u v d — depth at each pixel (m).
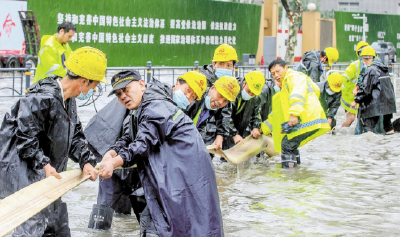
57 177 3.41
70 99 3.63
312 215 5.07
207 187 3.44
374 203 5.50
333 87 8.62
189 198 3.39
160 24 27.47
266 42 35.88
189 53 29.12
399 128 10.21
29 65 13.30
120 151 3.49
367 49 9.71
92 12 24.48
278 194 5.82
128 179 4.70
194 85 4.23
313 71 9.23
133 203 4.10
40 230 3.45
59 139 3.53
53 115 3.43
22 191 3.17
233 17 31.62
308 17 39.12
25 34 21.75
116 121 4.65
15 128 3.46
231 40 31.66
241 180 6.45
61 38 8.68
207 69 6.12
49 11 22.83
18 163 3.45
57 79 3.51
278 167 7.22
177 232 3.37
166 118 3.45
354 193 5.88
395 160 7.66
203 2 29.58
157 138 3.44
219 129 6.16
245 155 6.88
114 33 25.42
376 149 8.48
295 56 38.91
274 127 7.12
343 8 56.56
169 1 27.73
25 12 21.58
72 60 3.47
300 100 6.62
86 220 4.82
